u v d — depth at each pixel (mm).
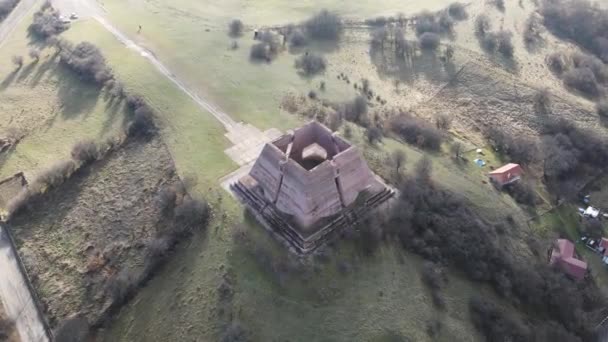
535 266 57188
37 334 50438
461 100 91625
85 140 72000
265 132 72000
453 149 74812
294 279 48688
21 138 76875
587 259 62906
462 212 58906
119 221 61188
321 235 52250
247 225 54531
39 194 65688
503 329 49406
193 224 56344
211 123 74062
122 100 81000
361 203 56188
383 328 46281
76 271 56656
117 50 95938
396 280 50906
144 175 66250
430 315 48750
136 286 52688
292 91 84688
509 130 84562
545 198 70312
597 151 77375
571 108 86125
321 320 46281
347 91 88188
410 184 60031
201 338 46438
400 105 88250
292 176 51375
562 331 50750
